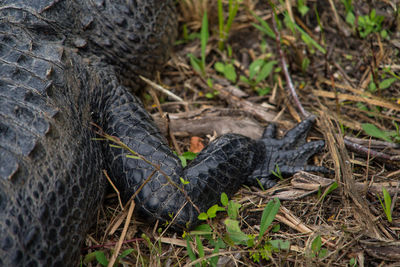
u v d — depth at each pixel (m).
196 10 6.34
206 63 6.05
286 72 5.21
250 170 4.26
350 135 4.82
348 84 5.46
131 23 4.76
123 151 3.95
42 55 3.84
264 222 3.48
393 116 4.94
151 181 3.74
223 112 5.23
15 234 2.76
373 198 3.98
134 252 3.63
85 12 4.53
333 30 6.16
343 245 3.54
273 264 3.44
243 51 6.16
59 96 3.65
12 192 2.83
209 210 3.59
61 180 3.20
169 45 5.45
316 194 4.05
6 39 3.74
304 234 3.71
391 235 3.63
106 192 4.14
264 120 5.14
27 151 3.02
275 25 5.17
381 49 5.43
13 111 3.14
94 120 4.29
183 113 5.19
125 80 5.05
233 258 3.47
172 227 3.73
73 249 3.23
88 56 4.53
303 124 4.74
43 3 4.26
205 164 3.97
